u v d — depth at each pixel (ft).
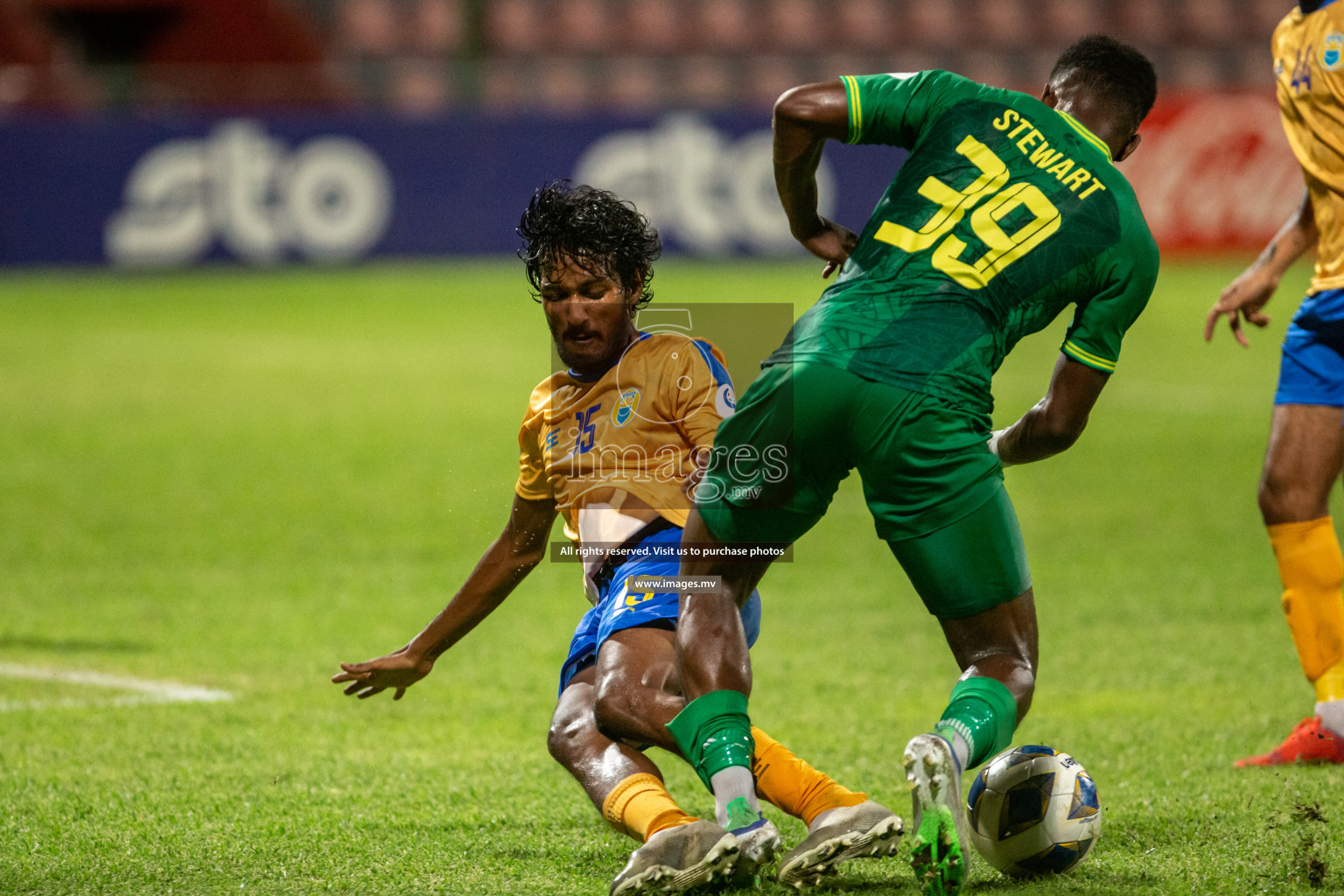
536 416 43.34
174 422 155.22
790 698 66.44
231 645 76.89
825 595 90.22
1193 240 281.54
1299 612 55.93
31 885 40.98
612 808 39.17
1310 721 55.16
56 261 269.85
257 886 40.81
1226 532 105.81
